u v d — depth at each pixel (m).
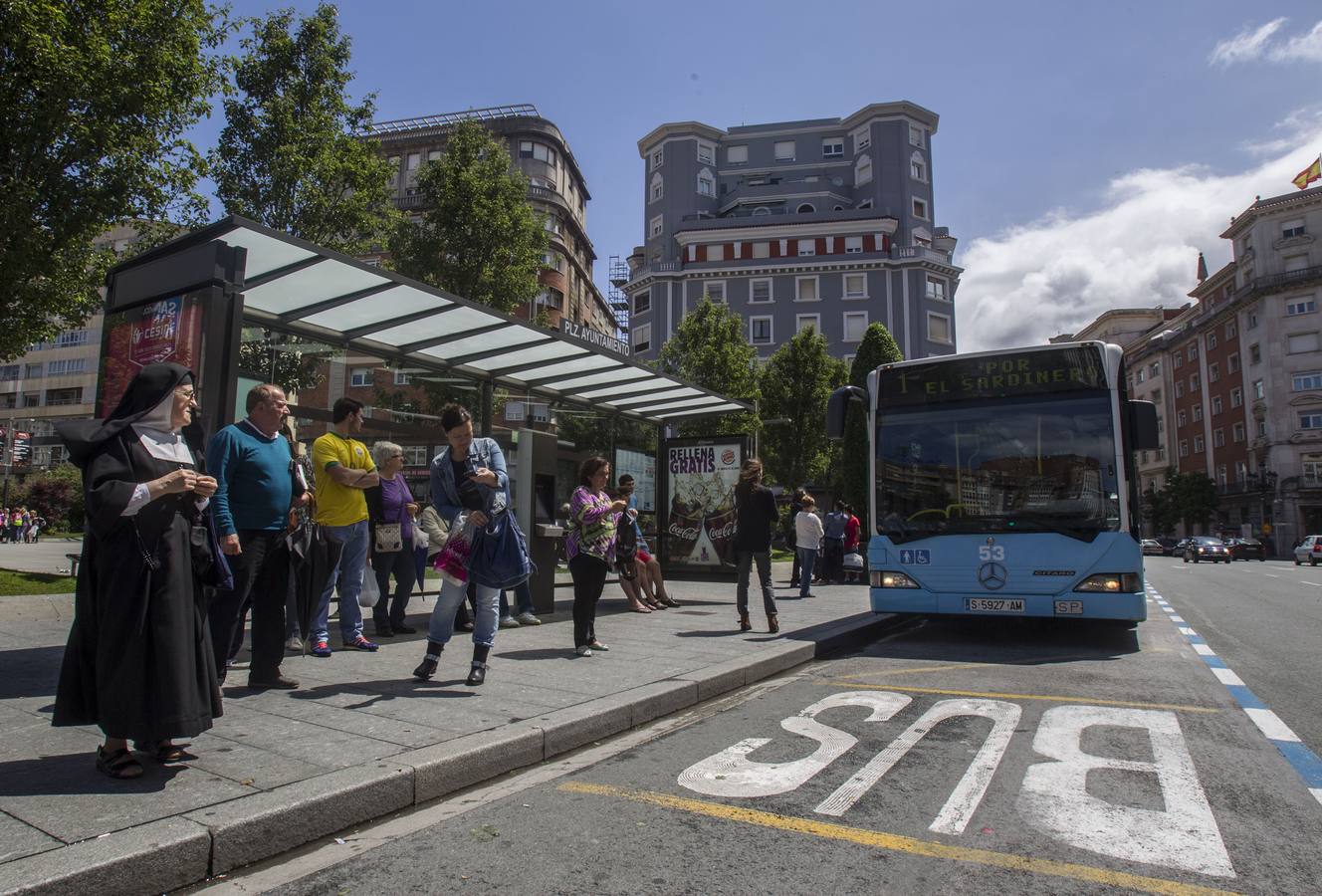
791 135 66.69
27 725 4.18
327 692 5.13
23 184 10.71
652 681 5.69
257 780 3.39
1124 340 86.56
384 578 7.54
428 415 10.19
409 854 3.05
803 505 13.38
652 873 2.88
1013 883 2.82
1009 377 8.62
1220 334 63.00
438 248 18.92
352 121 17.11
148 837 2.74
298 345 8.49
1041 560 8.03
